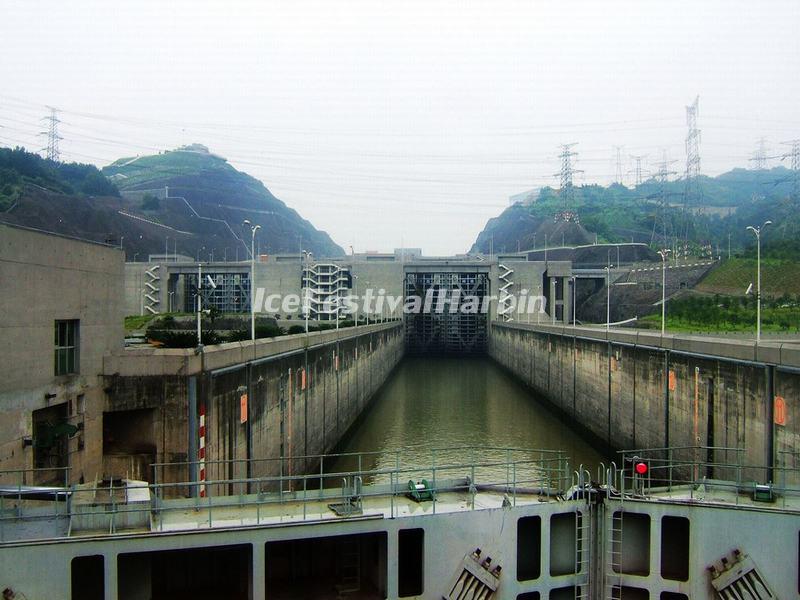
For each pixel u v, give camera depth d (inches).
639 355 1909.4
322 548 756.6
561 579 735.7
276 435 1411.2
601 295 5595.5
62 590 612.7
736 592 704.4
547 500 752.3
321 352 1873.8
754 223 7844.5
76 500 751.7
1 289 775.7
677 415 1646.2
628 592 748.6
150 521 661.9
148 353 1008.9
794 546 706.2
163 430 994.1
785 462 1175.0
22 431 815.1
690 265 4761.3
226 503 724.0
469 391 3329.2
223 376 1099.3
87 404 949.8
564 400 2768.2
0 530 621.9
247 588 696.4
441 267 4884.4
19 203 6289.4
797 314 2997.0
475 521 709.3
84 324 950.4
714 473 1434.5
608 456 2016.5
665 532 768.3
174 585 727.7
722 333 2583.7
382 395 3186.5
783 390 1184.2
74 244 925.2
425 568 696.4
